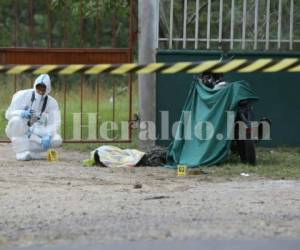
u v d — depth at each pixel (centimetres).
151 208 1627
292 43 2764
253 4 2772
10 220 1512
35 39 6038
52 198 1766
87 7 3922
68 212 1586
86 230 1412
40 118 2547
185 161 2356
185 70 1327
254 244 1306
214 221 1481
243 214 1555
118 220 1496
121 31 5644
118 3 3797
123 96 4303
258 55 2733
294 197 1778
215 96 2356
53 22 5891
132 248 1284
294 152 2716
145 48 2655
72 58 2703
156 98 2755
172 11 2723
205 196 1794
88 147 2830
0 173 2177
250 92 2372
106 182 2041
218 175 2183
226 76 2769
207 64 1321
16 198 1767
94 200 1736
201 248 1280
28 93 2541
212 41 2747
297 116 2795
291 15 2744
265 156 2594
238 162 2406
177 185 1995
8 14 6156
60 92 4216
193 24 2766
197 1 2720
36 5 6184
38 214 1568
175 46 2747
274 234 1375
